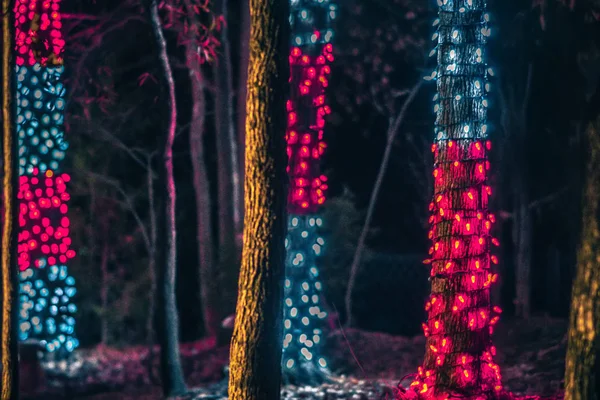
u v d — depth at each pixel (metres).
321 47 10.69
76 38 14.07
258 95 6.32
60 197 11.59
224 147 17.34
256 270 6.36
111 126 18.94
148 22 11.04
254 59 6.34
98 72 14.70
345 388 10.08
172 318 11.30
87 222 20.58
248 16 17.02
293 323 10.75
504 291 19.44
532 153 17.09
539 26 11.58
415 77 19.55
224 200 17.25
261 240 6.34
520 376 10.41
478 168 7.12
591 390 5.94
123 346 20.08
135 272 20.41
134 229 20.94
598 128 5.99
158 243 11.31
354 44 18.27
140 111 19.30
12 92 8.01
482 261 7.11
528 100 16.25
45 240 11.74
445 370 7.09
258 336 6.34
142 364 16.39
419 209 21.00
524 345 12.54
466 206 7.09
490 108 16.33
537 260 18.91
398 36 18.11
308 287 10.81
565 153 15.55
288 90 6.39
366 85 19.77
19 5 10.01
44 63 10.60
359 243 16.23
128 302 20.16
